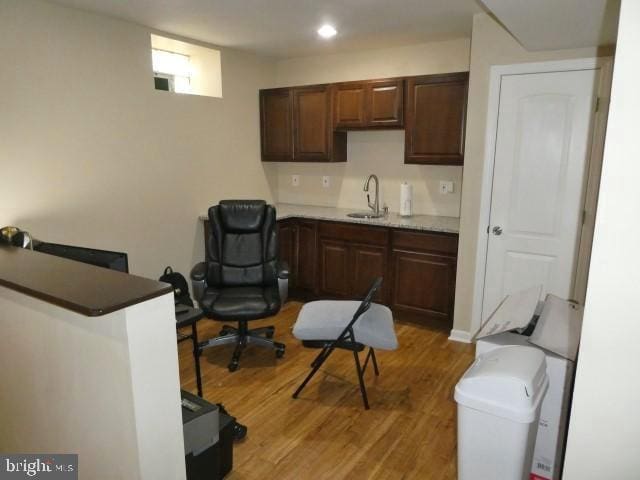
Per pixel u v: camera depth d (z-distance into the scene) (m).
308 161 4.26
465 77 3.33
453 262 3.47
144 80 3.38
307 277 4.21
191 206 3.88
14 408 1.71
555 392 1.78
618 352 1.17
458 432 1.69
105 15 3.05
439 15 3.04
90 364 1.33
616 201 1.10
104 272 1.46
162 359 1.31
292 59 4.52
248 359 3.14
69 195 3.01
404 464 2.10
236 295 3.12
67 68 2.91
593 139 2.87
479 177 3.24
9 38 2.62
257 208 3.33
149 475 1.32
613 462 1.24
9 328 1.61
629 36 1.03
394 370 3.00
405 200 3.95
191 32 3.46
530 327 2.05
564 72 2.88
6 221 2.72
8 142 2.68
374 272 3.83
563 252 3.08
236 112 4.20
